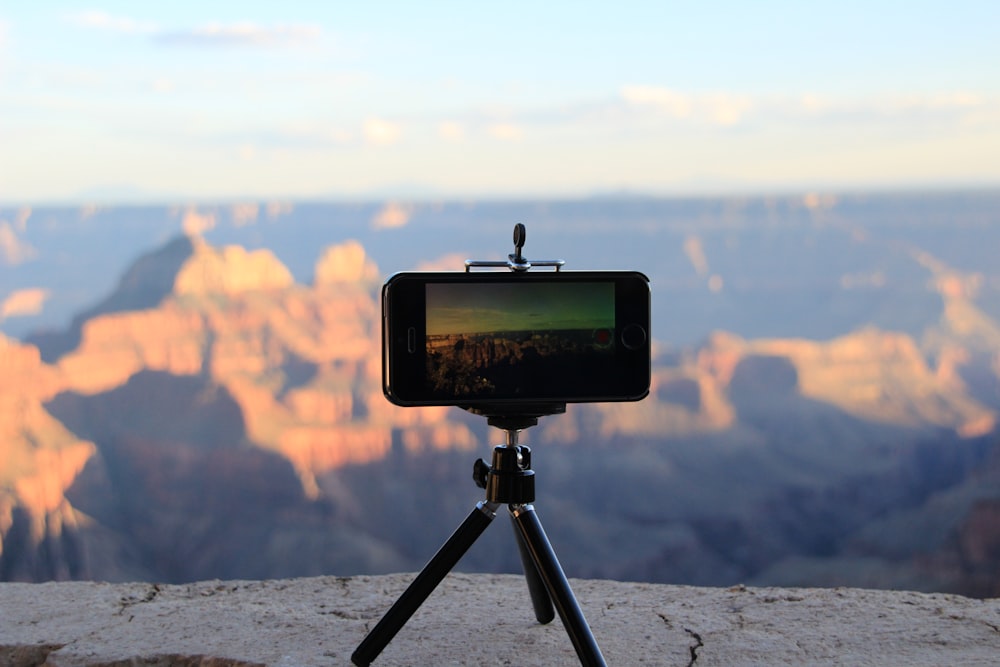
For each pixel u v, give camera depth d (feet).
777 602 7.03
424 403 4.58
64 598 7.30
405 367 4.56
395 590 7.43
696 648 6.15
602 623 6.63
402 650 6.17
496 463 4.97
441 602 7.13
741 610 6.86
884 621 6.58
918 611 6.77
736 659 5.97
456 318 4.59
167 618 6.82
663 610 6.89
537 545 4.94
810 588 7.38
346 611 6.91
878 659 5.94
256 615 6.85
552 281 4.66
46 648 6.31
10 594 7.39
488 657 6.05
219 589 7.55
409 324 4.55
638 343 4.71
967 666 5.80
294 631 6.52
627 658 5.99
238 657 6.03
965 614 6.68
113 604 7.15
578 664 5.95
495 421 4.84
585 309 4.69
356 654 5.03
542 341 4.67
